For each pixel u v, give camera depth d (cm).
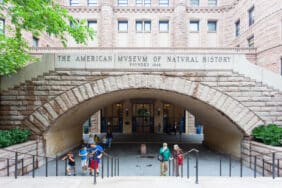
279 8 1958
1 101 1343
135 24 3055
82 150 1273
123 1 3119
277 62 1977
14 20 1155
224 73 1350
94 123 3109
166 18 3053
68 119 1703
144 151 1833
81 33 1200
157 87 1345
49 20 1119
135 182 699
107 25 2948
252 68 1348
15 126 1337
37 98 1341
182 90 1348
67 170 1181
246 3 2528
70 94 1338
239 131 1448
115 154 1831
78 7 2988
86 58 1345
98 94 1345
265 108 1344
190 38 3053
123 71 1350
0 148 1006
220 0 3052
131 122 3206
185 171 1327
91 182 698
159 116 3216
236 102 1346
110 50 2544
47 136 1435
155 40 3042
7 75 1339
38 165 1321
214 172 1290
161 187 655
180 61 1350
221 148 1928
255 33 2327
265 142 1230
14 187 652
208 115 1825
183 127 3209
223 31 3019
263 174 1104
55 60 1345
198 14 3042
